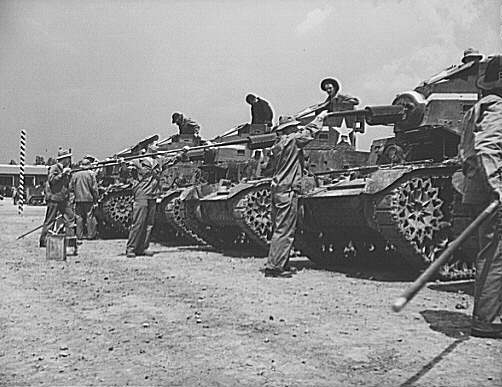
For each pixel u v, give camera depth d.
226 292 10.62
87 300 9.84
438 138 13.35
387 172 11.58
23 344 7.12
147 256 16.78
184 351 6.81
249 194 15.90
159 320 8.37
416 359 6.46
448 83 13.32
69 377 5.91
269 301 9.77
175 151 17.06
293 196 12.82
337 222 13.40
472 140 7.27
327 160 16.89
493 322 7.31
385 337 7.41
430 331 7.71
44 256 16.47
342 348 6.90
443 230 11.81
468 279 11.98
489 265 7.22
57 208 18.66
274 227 13.01
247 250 18.78
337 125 17.27
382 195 11.52
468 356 6.56
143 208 16.73
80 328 7.90
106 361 6.44
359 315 8.68
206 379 5.85
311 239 14.83
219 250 18.92
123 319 8.43
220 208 16.97
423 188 11.69
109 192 22.66
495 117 7.06
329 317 8.54
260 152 19.05
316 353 6.71
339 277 12.62
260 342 7.18
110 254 17.41
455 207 10.36
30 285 11.32
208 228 19.25
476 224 5.48
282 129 13.11
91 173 22.94
